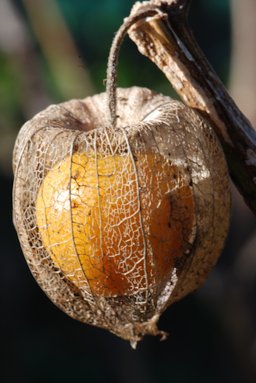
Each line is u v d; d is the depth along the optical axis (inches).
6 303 19.7
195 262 6.5
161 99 6.8
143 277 6.4
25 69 14.5
